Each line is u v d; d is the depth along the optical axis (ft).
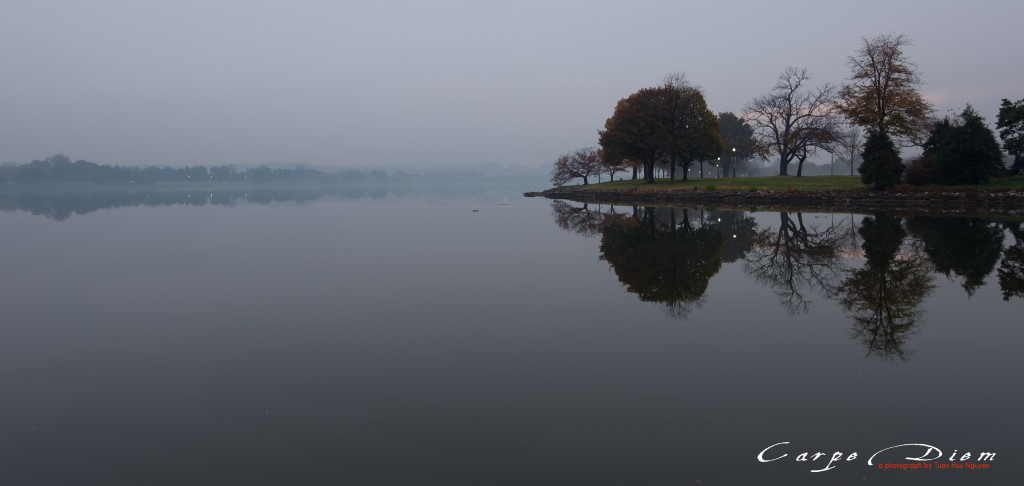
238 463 18.11
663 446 18.78
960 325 32.53
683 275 50.11
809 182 178.09
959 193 122.42
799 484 16.48
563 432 19.80
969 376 24.63
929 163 141.28
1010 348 28.27
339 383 24.80
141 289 45.91
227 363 27.76
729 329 32.55
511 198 260.83
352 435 19.85
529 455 18.25
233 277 50.57
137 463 18.29
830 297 40.42
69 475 17.63
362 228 96.58
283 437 19.83
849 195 138.21
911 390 23.21
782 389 23.45
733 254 62.59
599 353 28.43
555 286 45.57
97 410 22.49
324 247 70.44
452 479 16.85
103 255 65.10
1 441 20.02
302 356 28.60
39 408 22.77
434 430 20.12
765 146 229.66
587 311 37.14
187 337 32.30
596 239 78.84
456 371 26.05
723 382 24.30
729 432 19.71
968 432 19.60
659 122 213.46
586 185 300.20
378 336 31.86
